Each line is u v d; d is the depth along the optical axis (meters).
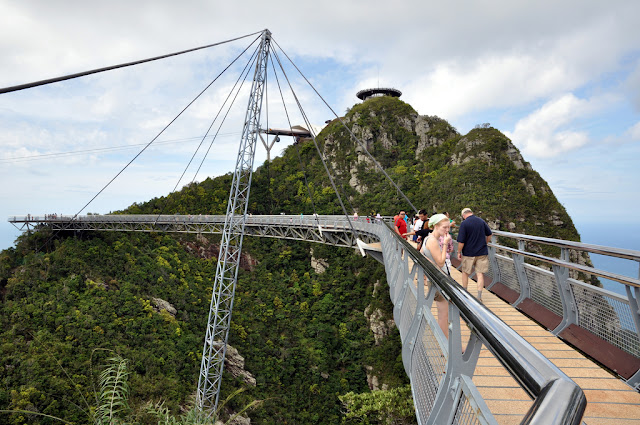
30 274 49.34
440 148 100.81
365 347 54.91
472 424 2.01
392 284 9.01
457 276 10.91
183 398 31.95
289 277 71.50
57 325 40.31
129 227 64.19
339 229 40.56
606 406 3.46
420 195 83.25
